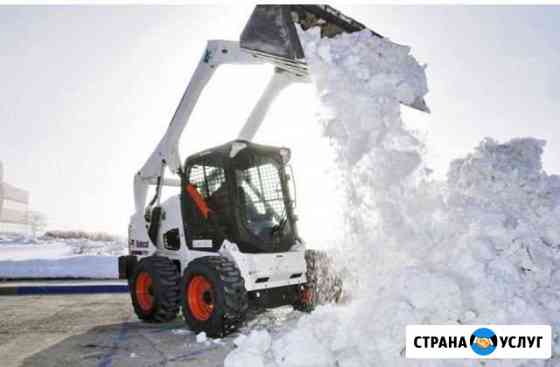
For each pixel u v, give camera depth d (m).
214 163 4.30
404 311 2.50
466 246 2.92
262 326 4.19
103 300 6.40
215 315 3.61
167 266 4.48
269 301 4.07
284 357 2.71
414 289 2.55
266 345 2.89
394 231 3.08
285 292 4.25
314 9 3.74
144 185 5.53
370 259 3.14
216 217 4.18
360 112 3.24
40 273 8.33
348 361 2.56
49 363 3.13
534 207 3.51
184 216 4.59
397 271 2.84
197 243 4.40
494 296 2.59
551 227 3.37
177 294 4.41
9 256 11.29
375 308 2.69
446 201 3.50
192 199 4.46
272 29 3.56
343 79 3.32
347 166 3.27
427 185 3.28
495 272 2.75
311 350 2.69
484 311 2.55
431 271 2.78
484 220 3.10
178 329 4.25
